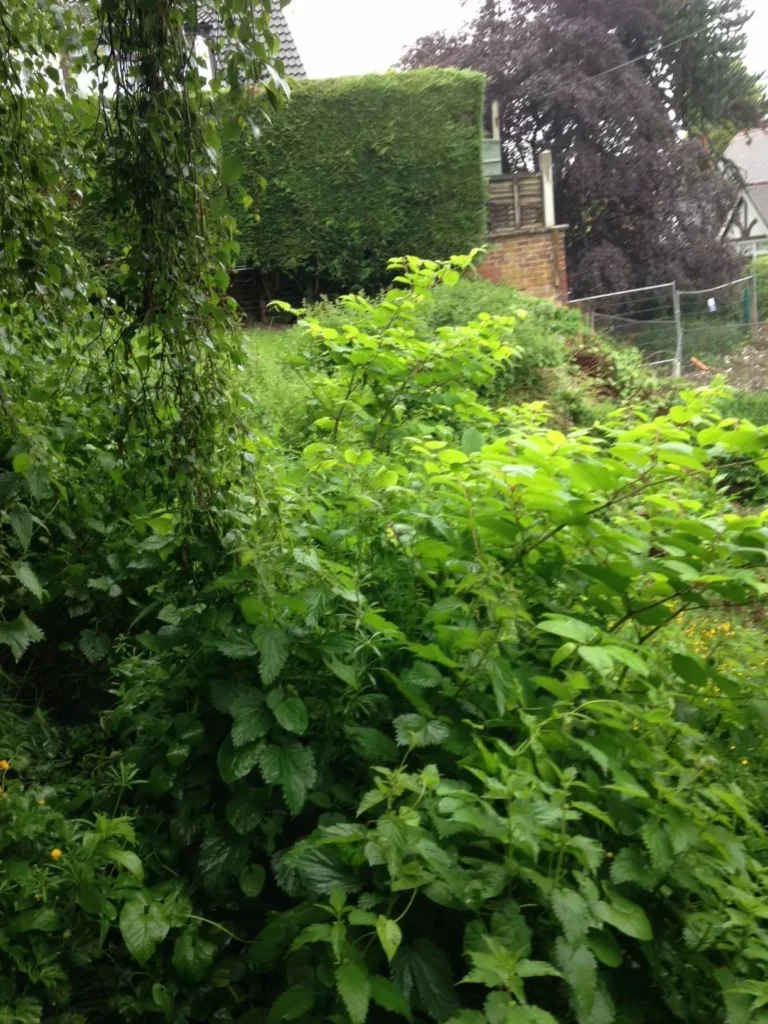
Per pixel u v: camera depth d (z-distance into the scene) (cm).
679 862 192
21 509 251
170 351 229
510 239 1088
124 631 303
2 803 206
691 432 270
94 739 271
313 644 224
